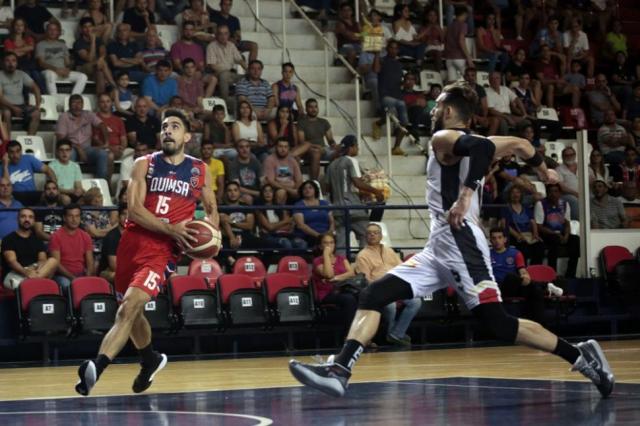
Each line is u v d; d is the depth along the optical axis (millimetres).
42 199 15281
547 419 5746
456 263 6734
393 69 19656
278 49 20406
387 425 5676
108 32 18453
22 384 9672
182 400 7508
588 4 24766
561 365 10406
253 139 17922
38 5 18266
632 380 8250
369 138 19609
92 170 16906
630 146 21172
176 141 8062
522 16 23578
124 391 8555
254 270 15320
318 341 15570
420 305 15141
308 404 6992
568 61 23062
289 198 16844
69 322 13789
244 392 8078
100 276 14586
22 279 14070
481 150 6426
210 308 14508
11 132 16984
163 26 19469
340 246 16500
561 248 17594
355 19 21219
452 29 21375
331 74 20656
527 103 21516
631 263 17453
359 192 16906
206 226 8023
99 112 17078
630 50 25391
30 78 17328
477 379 8719
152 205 8008
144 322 8133
